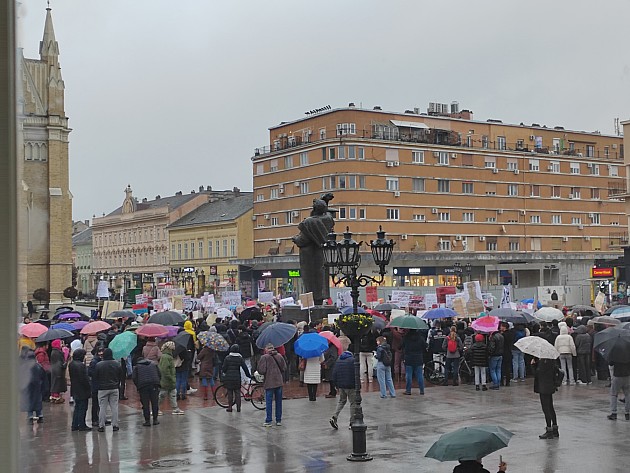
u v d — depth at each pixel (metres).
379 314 26.19
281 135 82.94
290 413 18.14
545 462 12.49
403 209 76.44
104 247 114.38
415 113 82.12
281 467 12.62
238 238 89.00
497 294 45.62
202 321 26.08
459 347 22.70
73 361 16.23
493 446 7.44
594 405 18.61
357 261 13.65
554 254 82.19
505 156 81.56
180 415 18.05
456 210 79.00
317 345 18.98
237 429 16.16
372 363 23.59
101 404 15.98
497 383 21.88
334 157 74.81
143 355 19.20
